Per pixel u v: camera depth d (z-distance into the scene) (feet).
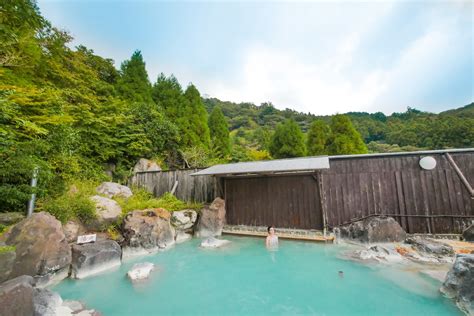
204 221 24.95
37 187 16.46
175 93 49.55
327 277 13.65
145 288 12.72
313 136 51.62
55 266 12.72
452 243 16.80
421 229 19.26
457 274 10.03
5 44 18.26
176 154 42.65
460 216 18.33
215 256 18.17
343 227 21.24
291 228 23.82
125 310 10.39
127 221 19.29
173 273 14.94
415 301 10.30
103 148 32.81
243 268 15.72
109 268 15.28
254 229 25.26
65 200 17.79
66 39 34.42
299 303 10.93
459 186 18.70
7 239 11.91
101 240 16.98
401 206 20.13
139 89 45.42
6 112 14.88
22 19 19.30
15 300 7.54
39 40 25.32
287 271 14.93
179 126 43.80
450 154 19.53
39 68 26.21
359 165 22.09
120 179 34.47
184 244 21.63
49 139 19.89
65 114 21.97
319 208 22.81
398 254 15.75
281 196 24.85
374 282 12.52
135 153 36.37
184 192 30.45
